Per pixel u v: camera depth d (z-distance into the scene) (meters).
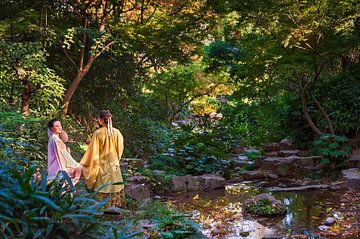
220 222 5.70
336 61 11.63
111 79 12.73
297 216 5.82
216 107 20.70
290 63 8.88
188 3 10.91
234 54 12.89
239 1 8.73
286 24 8.59
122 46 10.00
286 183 8.22
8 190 2.42
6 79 8.25
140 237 4.21
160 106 17.42
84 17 10.75
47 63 11.55
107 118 5.88
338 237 4.86
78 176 5.57
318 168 8.53
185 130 14.28
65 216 2.40
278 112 11.59
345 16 8.48
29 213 2.40
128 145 10.98
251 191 7.70
